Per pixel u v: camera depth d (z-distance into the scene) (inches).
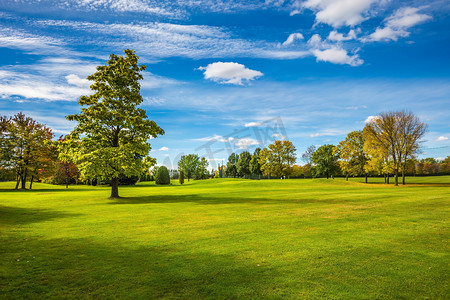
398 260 262.8
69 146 1007.6
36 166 1904.5
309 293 197.2
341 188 1423.5
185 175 3693.4
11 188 1999.3
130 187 2142.0
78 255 297.0
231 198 950.4
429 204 634.8
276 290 202.8
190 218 534.3
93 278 231.6
